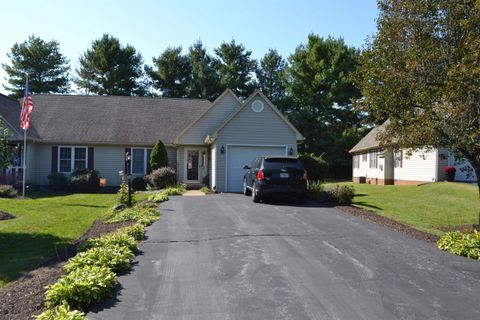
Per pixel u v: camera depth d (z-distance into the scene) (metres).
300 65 46.34
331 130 45.31
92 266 6.27
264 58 56.88
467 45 9.67
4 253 8.26
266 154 21.61
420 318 4.93
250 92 54.78
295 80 46.91
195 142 25.66
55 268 7.01
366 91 11.80
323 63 45.12
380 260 7.38
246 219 11.41
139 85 53.75
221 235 9.29
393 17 11.30
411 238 9.28
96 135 26.61
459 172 23.23
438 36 10.84
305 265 6.97
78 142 26.05
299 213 12.54
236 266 6.91
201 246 8.30
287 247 8.18
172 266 6.94
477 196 18.48
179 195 19.03
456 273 6.71
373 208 15.84
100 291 5.41
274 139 21.66
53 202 17.14
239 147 21.39
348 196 14.97
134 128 27.64
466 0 10.29
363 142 35.50
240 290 5.79
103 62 51.31
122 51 52.41
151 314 5.00
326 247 8.23
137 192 22.02
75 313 4.57
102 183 23.91
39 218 12.57
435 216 14.66
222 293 5.68
